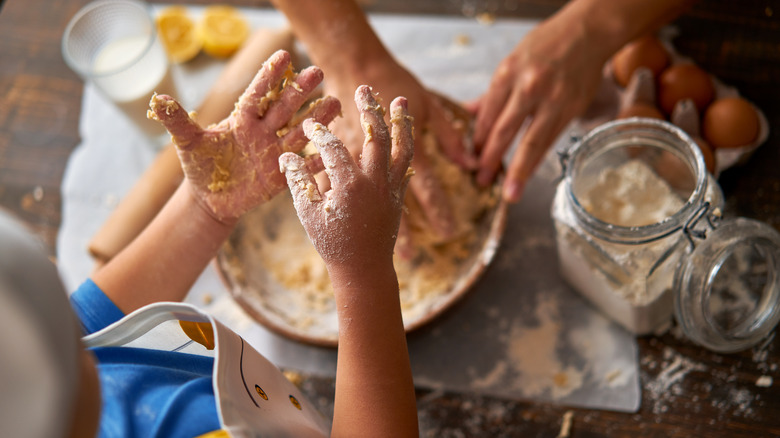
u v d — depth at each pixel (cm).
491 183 78
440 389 75
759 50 81
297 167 54
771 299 65
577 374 74
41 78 90
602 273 69
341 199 53
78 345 38
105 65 86
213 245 63
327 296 77
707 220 63
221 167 60
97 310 61
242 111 59
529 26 88
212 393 54
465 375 75
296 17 76
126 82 83
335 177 53
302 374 76
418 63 88
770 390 70
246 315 79
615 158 70
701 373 72
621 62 79
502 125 75
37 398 35
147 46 82
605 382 73
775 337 72
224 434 50
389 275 54
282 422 55
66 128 88
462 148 77
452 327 77
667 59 79
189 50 90
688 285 64
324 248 53
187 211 62
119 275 62
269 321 73
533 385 74
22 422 34
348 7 76
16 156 87
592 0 76
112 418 52
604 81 81
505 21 89
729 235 63
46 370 35
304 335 72
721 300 73
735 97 77
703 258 63
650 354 74
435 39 89
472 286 72
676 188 69
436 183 74
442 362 75
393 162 54
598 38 75
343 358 54
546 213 81
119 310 61
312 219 53
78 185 85
